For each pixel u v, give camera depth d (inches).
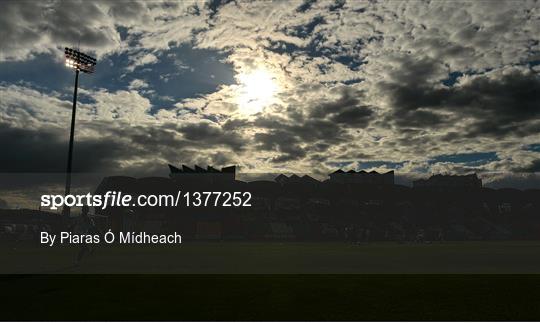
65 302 241.1
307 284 313.3
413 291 281.1
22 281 330.3
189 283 320.2
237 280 333.4
